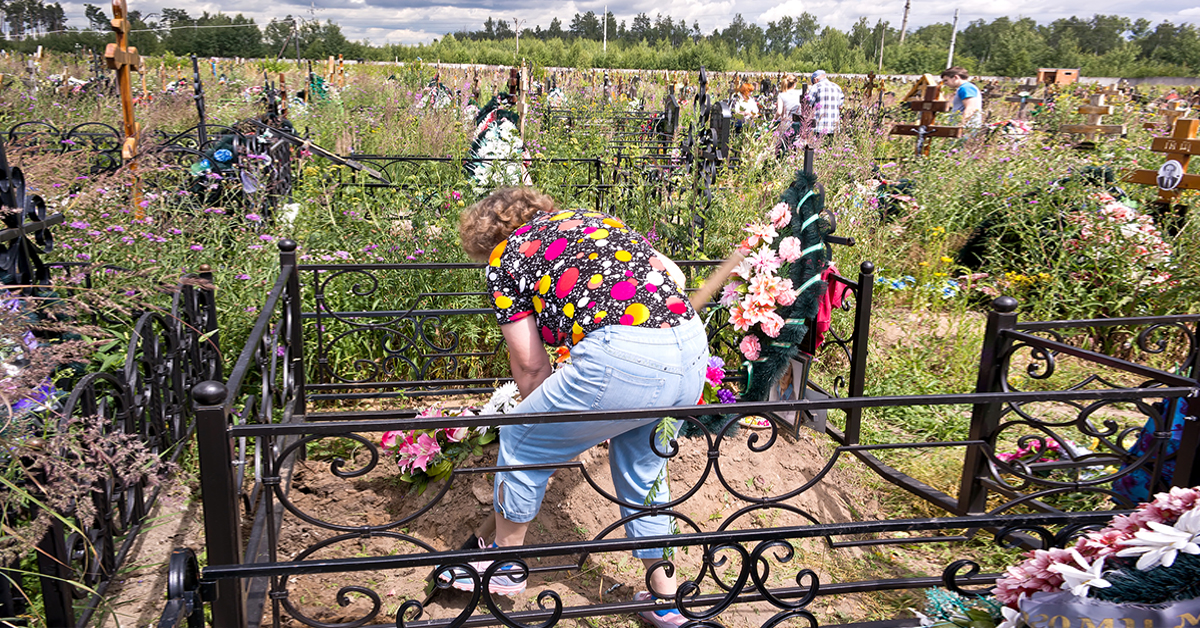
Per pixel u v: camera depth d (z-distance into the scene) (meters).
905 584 2.32
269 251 4.21
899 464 3.54
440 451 3.11
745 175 5.87
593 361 2.07
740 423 3.60
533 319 2.23
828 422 3.92
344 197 5.53
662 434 2.30
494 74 23.33
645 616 2.52
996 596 1.98
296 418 3.53
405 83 18.88
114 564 2.38
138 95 11.34
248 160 4.94
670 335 2.11
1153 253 4.87
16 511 1.90
